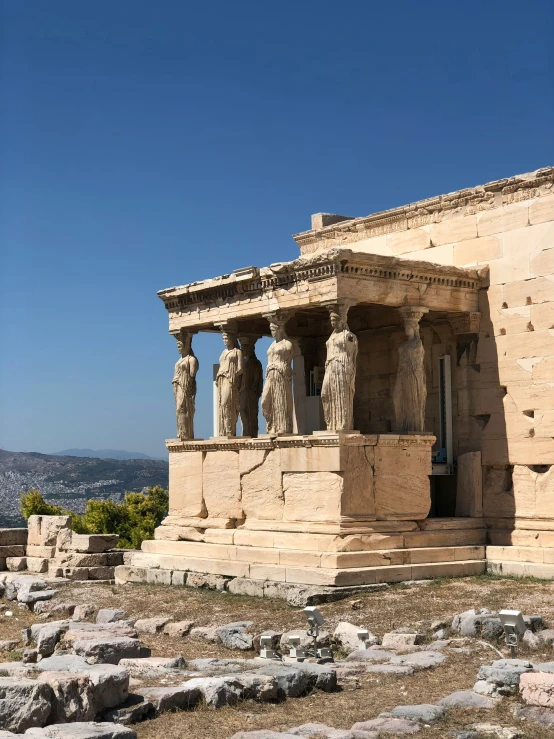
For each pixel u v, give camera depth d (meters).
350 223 25.09
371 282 20.48
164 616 19.09
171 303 24.61
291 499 20.67
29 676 11.67
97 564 26.00
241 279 22.17
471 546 20.94
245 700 12.07
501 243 21.80
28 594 22.72
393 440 20.33
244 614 18.33
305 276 20.75
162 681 12.62
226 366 23.05
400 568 19.39
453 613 16.81
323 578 18.77
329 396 20.03
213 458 22.97
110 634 15.77
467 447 22.16
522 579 19.61
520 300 21.38
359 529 19.62
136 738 10.01
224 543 21.95
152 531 48.19
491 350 21.84
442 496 23.09
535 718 10.99
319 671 12.69
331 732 10.54
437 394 22.92
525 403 21.19
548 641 14.31
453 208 22.86
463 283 21.86
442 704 11.65
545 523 20.72
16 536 28.67
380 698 12.15
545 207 21.00
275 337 21.75
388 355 23.70
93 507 49.03
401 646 15.13
